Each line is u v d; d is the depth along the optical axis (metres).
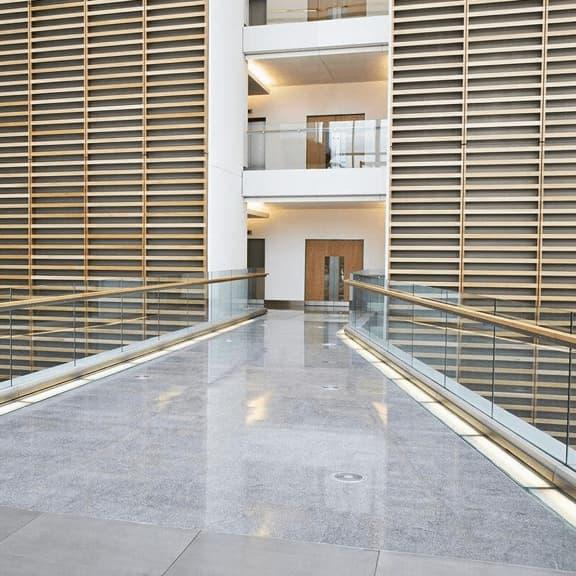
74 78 11.99
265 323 11.79
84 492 3.40
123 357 7.37
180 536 2.87
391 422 4.90
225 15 12.07
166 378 6.48
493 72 11.10
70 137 12.21
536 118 10.98
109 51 11.93
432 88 11.33
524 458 3.97
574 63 10.83
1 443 4.26
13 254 12.58
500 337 4.43
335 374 6.77
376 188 12.51
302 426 4.77
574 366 3.44
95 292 6.72
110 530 2.93
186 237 11.70
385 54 12.95
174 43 11.63
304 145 13.02
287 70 14.43
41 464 3.84
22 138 12.46
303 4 13.88
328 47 12.87
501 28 11.04
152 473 3.71
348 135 12.74
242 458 4.00
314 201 12.96
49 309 6.02
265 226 16.41
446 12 11.26
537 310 3.95
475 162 11.15
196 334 9.70
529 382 4.00
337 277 16.19
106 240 12.16
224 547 2.77
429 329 6.04
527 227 11.05
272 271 16.41
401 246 11.48
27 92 12.28
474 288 11.20
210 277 10.30
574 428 3.45
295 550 2.75
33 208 12.42
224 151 12.10
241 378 6.52
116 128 11.90
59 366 6.21
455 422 4.93
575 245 10.86
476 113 11.09
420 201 11.41
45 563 2.60
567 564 2.64
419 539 2.87
